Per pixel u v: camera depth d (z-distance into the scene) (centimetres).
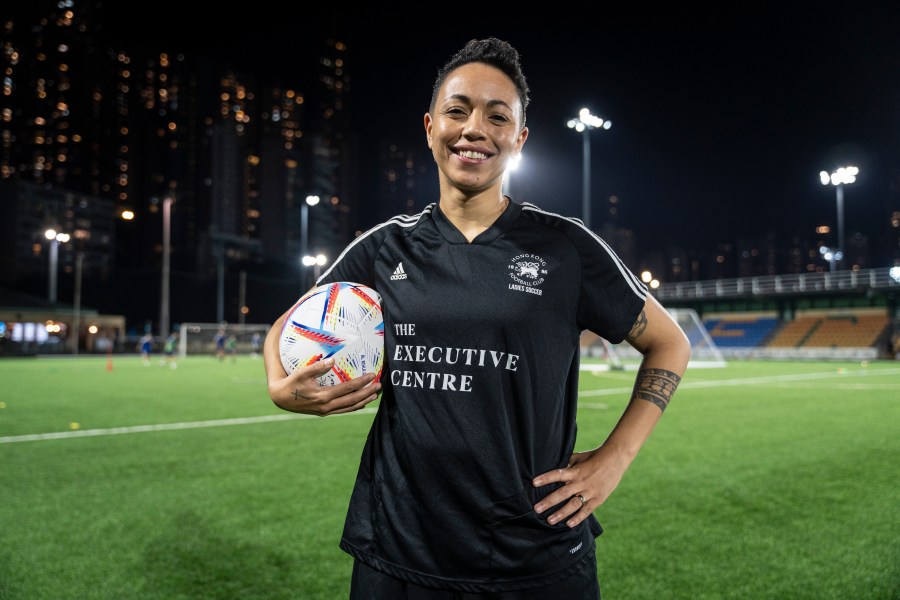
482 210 154
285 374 159
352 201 17738
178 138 13788
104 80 14075
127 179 13300
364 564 150
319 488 530
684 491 523
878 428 880
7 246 8050
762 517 451
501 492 139
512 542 139
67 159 13462
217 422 934
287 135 18262
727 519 446
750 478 570
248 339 4719
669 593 325
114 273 6981
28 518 444
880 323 3834
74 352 4228
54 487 532
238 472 591
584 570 147
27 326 4253
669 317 163
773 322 4353
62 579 337
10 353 3775
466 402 140
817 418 990
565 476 142
